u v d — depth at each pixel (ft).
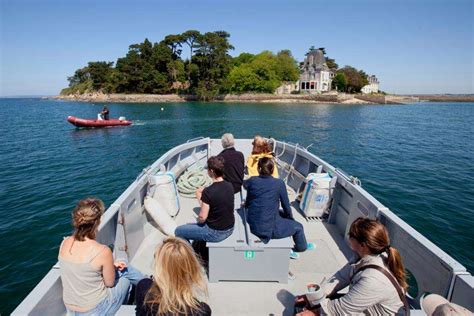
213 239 10.19
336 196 15.03
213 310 9.31
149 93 275.39
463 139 80.79
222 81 246.47
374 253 5.95
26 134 83.71
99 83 328.29
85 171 46.50
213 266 10.35
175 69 266.57
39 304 6.25
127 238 11.72
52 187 38.55
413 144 73.10
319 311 7.35
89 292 6.94
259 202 10.21
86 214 6.93
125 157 56.85
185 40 276.21
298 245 11.97
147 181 15.16
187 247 5.61
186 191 18.75
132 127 99.45
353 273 6.47
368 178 43.50
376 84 413.39
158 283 5.30
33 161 52.85
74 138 77.71
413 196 35.65
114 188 38.60
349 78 311.27
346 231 13.50
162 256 5.39
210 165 10.14
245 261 10.30
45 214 29.91
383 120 133.80
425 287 8.38
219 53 247.29
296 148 21.68
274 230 10.44
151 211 14.20
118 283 8.06
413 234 9.04
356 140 79.71
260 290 10.19
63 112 172.65
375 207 11.00
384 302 5.67
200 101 250.78
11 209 31.19
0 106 273.13
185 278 5.29
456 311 4.39
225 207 9.98
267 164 10.40
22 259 22.39
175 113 152.76
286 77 270.46
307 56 299.99
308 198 15.43
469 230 27.32
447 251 24.43
